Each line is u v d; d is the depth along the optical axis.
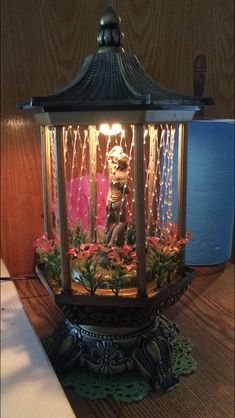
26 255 0.90
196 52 0.75
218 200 0.84
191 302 0.80
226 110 0.86
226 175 0.83
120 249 0.57
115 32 0.54
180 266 0.62
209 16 0.73
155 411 0.53
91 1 0.64
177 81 0.76
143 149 0.51
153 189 0.66
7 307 0.75
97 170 0.75
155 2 0.65
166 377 0.57
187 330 0.70
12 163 0.85
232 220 0.92
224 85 0.83
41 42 0.76
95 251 0.58
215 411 0.53
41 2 0.72
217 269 0.91
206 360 0.63
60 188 0.54
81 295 0.54
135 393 0.56
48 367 0.58
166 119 0.53
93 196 0.70
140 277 0.54
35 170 0.87
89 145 0.72
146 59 0.69
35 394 0.52
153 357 0.58
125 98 0.48
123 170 0.60
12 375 0.56
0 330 0.67
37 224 0.89
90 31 0.66
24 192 0.87
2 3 0.75
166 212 0.68
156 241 0.59
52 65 0.76
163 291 0.56
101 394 0.56
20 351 0.62
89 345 0.59
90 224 0.69
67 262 0.56
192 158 0.80
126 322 0.55
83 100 0.48
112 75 0.52
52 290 0.57
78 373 0.60
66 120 0.50
